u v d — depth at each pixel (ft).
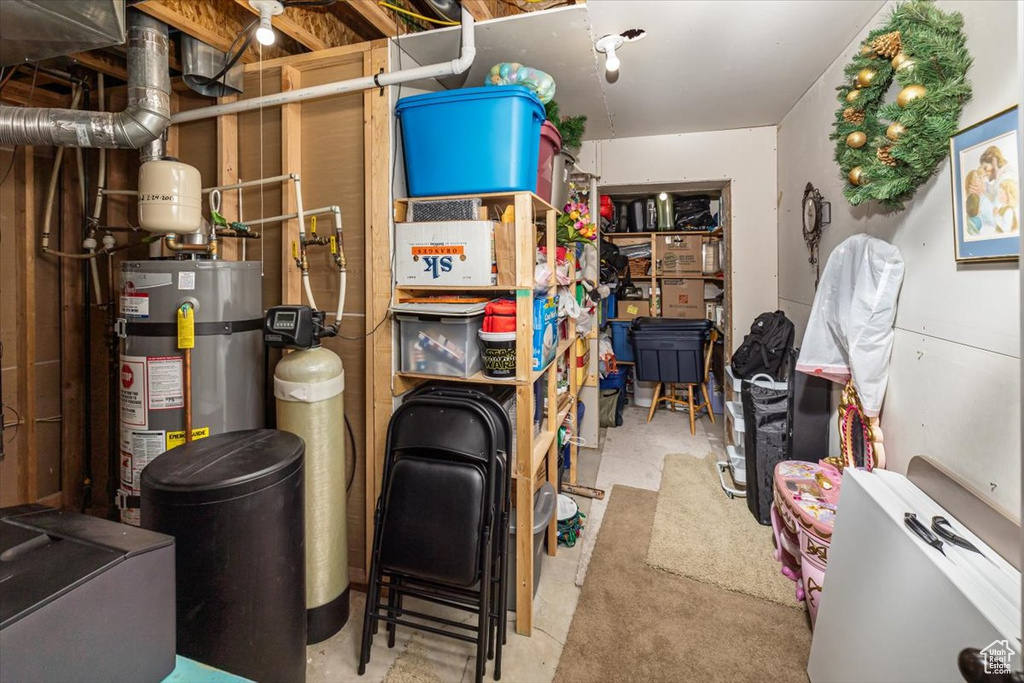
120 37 4.38
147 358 5.67
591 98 9.20
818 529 5.84
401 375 6.37
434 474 5.32
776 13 6.32
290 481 4.26
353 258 6.64
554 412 7.44
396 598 5.93
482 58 6.89
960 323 4.59
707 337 13.61
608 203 14.62
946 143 4.67
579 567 7.22
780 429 8.25
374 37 7.75
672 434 13.24
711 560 7.29
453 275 6.02
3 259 7.61
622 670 5.32
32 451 7.84
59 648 1.97
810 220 8.70
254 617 4.00
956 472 4.61
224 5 6.28
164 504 3.72
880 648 3.99
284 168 6.64
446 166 5.95
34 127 5.38
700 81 8.47
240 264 6.02
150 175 5.49
